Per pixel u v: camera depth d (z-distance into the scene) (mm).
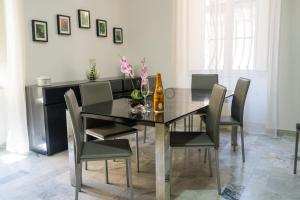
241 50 4062
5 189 2422
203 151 3326
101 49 4590
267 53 3877
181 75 4582
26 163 3027
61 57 3900
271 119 3932
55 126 3289
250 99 4094
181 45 4508
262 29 3902
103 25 4566
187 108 2338
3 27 3209
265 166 2828
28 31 3443
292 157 3068
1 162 3061
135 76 4805
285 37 3785
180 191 2326
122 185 2467
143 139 3820
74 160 2395
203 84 3789
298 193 2260
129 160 2070
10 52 3211
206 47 4297
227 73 4176
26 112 3361
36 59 3564
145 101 2670
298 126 2549
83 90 2805
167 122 1922
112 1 4738
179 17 4457
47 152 3244
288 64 3812
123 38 5043
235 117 3090
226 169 2771
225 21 4094
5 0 3160
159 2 4699
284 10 3740
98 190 2375
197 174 2668
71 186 2463
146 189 2383
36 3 3510
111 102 2830
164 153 1972
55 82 3783
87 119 2691
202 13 4254
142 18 4934
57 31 3807
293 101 3850
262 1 3848
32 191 2379
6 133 3482
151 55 4930
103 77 4602
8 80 3273
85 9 4230
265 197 2207
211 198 2207
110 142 2270
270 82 3883
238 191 2314
